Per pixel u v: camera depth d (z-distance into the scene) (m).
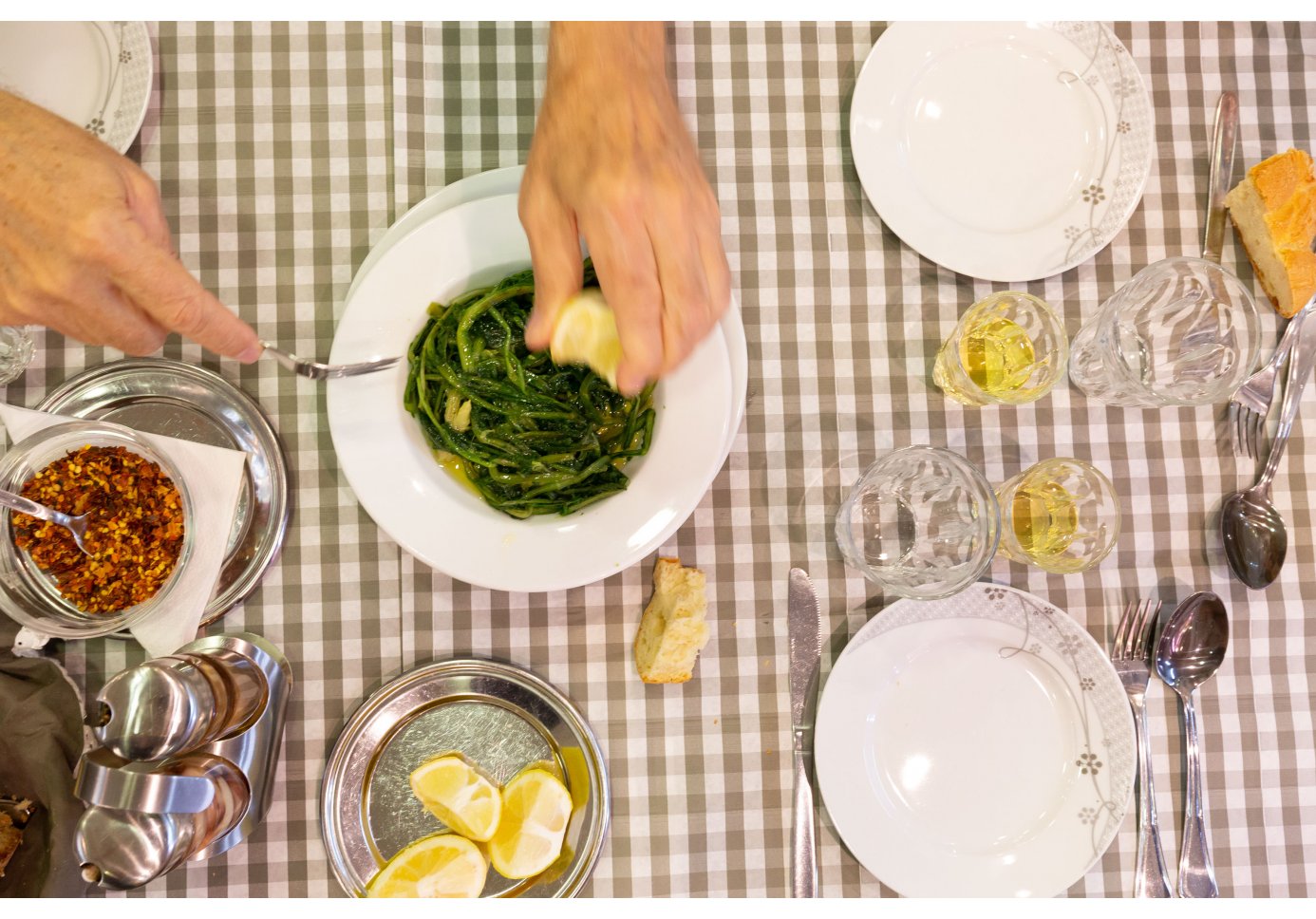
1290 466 1.23
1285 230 1.17
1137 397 1.16
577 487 1.10
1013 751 1.17
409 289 1.04
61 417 1.05
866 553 1.19
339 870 1.12
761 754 1.20
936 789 1.17
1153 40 1.24
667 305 0.87
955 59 1.16
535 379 1.10
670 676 1.15
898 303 1.22
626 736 1.19
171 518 1.06
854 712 1.15
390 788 1.15
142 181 0.91
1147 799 1.18
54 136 0.86
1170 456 1.23
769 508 1.21
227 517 1.09
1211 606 1.19
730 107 1.21
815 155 1.22
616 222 0.84
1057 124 1.17
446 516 1.05
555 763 1.16
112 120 1.11
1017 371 1.15
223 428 1.14
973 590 1.16
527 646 1.19
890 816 1.16
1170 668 1.21
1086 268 1.23
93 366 1.15
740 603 1.21
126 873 0.92
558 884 1.15
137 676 0.93
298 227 1.17
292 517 1.17
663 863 1.19
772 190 1.22
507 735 1.16
